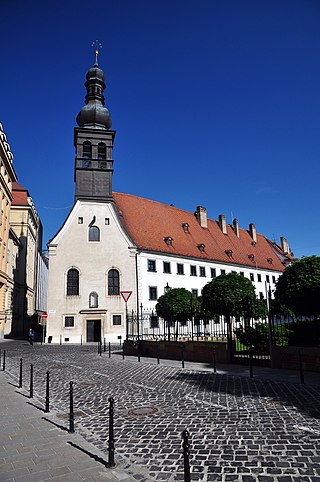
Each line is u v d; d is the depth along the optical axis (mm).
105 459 6035
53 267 37969
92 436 7332
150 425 7848
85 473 5520
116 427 7820
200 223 56562
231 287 23766
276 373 13617
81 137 42219
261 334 17625
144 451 6352
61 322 36844
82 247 39188
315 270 13984
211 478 5227
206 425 7648
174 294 28188
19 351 27156
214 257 50719
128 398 10625
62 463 5930
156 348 21344
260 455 5945
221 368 15508
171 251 44656
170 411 8930
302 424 7383
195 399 10062
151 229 46531
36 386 12930
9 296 48562
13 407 9836
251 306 18641
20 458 6195
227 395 10367
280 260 68250
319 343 14781
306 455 5863
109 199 41281
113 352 25484
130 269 39844
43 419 8641
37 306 75812
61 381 13820
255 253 62625
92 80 44938
